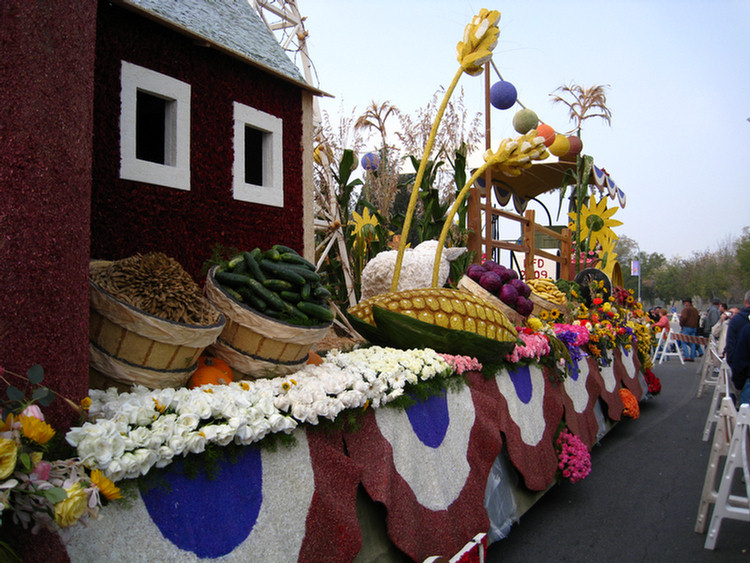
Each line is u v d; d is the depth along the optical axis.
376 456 2.71
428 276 4.92
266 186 4.07
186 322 2.19
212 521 1.93
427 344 3.65
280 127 4.12
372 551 2.66
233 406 2.06
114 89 3.04
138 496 1.75
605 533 4.10
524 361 4.50
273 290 2.59
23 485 1.39
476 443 3.55
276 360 2.57
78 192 1.81
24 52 1.66
